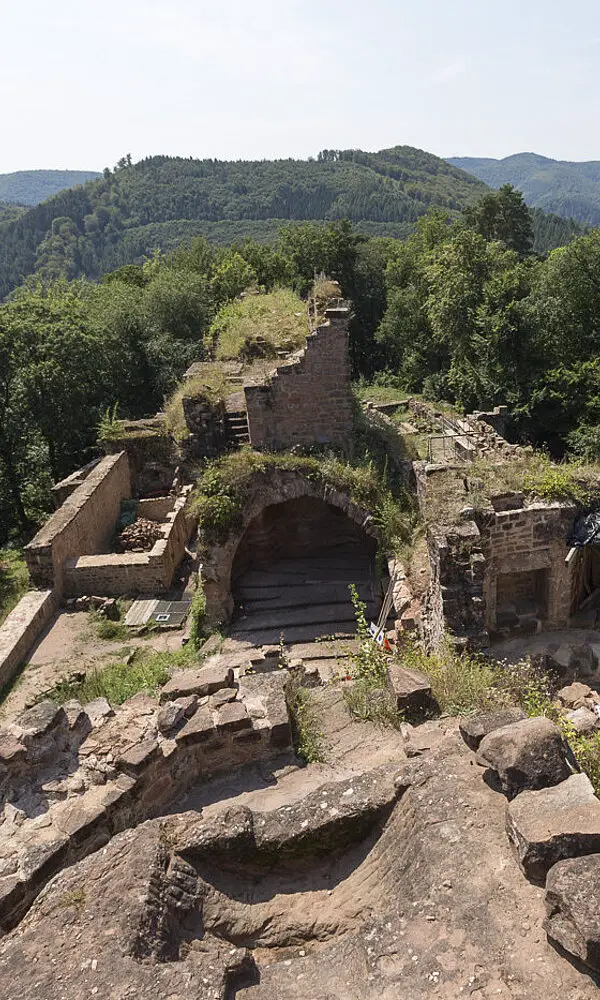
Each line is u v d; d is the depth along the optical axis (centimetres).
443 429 2191
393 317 4516
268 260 4916
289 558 1895
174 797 657
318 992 386
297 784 649
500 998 359
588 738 748
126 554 1811
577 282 2875
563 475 1103
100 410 3069
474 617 1050
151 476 2464
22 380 2750
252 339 2306
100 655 1497
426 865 450
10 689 1366
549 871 397
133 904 427
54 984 378
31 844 560
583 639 1104
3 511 2955
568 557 1053
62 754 659
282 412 1686
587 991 356
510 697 838
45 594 1683
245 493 1580
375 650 1020
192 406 1756
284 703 713
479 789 499
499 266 3428
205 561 1556
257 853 492
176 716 679
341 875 500
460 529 1032
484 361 3038
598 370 2592
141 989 372
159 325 3569
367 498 1593
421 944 400
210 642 1508
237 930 455
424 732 644
